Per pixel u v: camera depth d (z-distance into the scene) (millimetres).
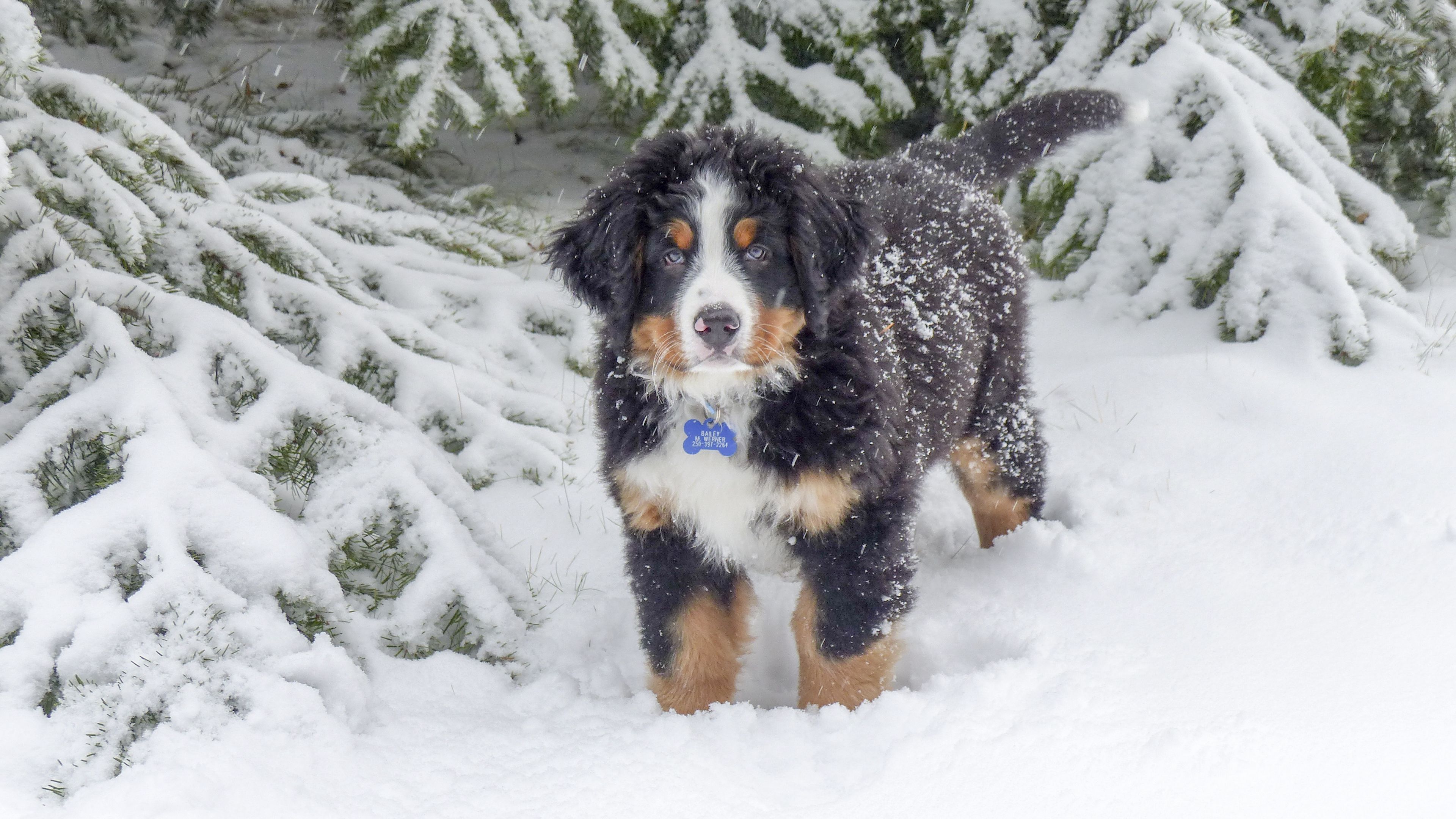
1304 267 4594
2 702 2375
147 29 6691
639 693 2871
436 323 4496
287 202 4641
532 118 6773
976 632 3041
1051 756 2338
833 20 5336
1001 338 3432
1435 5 5164
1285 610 2963
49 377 3014
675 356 2611
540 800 2307
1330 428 3975
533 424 4086
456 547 3129
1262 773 2244
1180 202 4906
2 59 2928
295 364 3387
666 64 5555
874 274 2932
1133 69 5074
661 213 2635
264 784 2281
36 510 2744
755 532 2789
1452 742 2316
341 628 2910
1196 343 4723
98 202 3326
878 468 2664
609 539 3627
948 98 5457
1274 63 5348
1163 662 2754
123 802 2168
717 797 2328
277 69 6727
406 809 2281
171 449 2818
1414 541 3207
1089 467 3955
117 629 2500
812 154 5258
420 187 6020
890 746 2453
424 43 4746
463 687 2877
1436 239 5680
